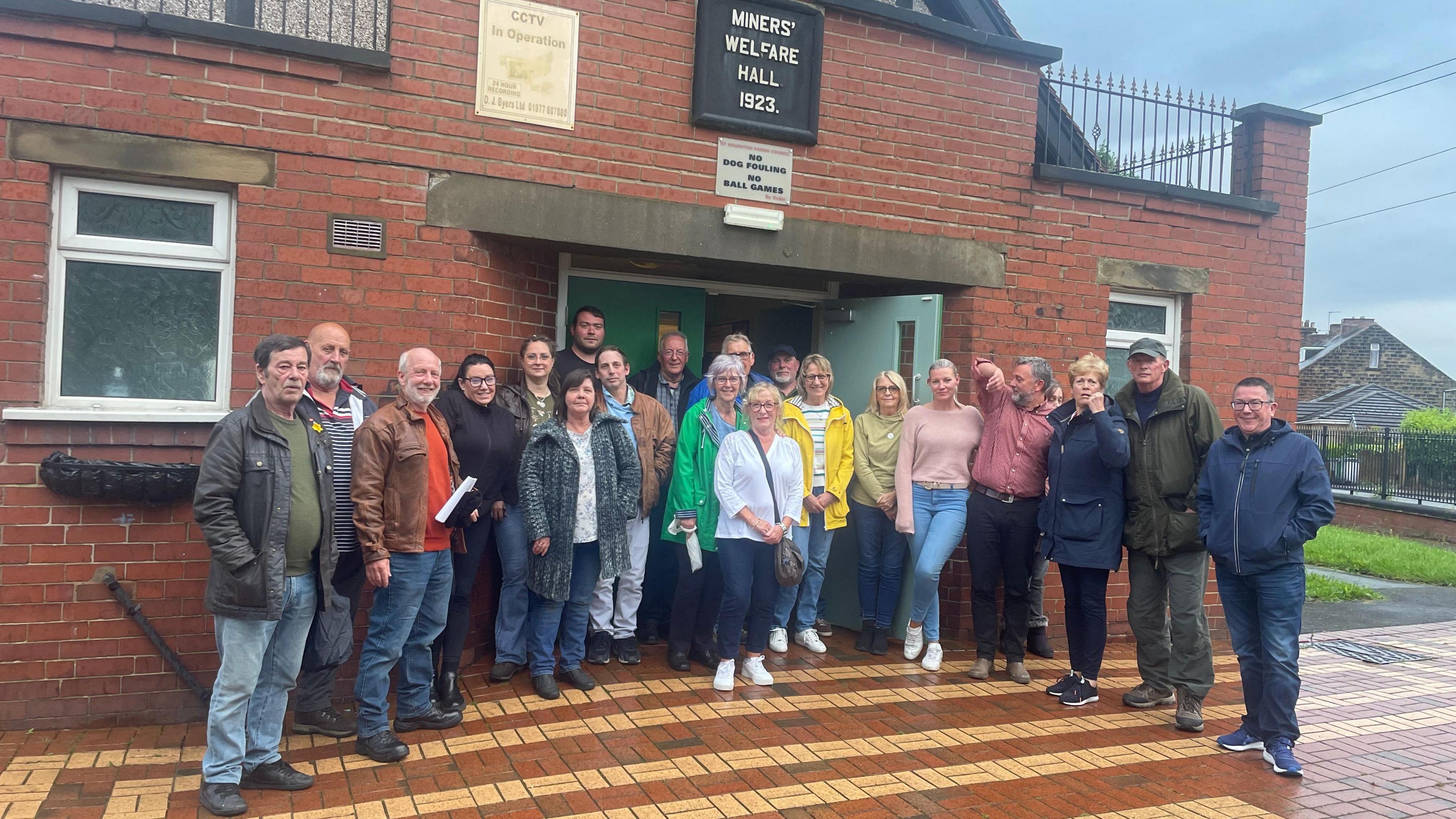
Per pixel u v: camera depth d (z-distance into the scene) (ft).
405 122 17.15
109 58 15.29
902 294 24.07
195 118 15.76
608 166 18.75
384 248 17.01
